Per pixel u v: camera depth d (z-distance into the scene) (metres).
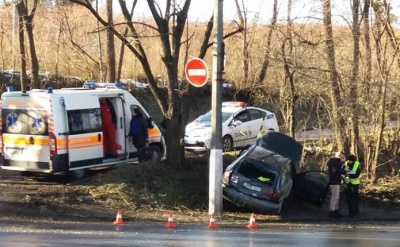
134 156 18.09
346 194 17.33
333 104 20.31
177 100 17.66
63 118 15.93
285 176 16.25
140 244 10.70
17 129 16.22
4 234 11.27
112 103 17.59
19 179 16.83
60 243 10.46
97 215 14.00
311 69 20.00
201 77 14.71
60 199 14.76
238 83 31.58
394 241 12.59
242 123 23.98
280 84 22.17
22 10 23.39
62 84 30.03
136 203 15.25
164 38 17.33
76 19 30.70
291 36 20.20
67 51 30.69
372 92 20.05
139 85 32.84
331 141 22.14
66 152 15.96
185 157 18.94
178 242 11.07
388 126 20.95
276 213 15.96
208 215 15.13
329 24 20.12
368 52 20.17
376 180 19.88
